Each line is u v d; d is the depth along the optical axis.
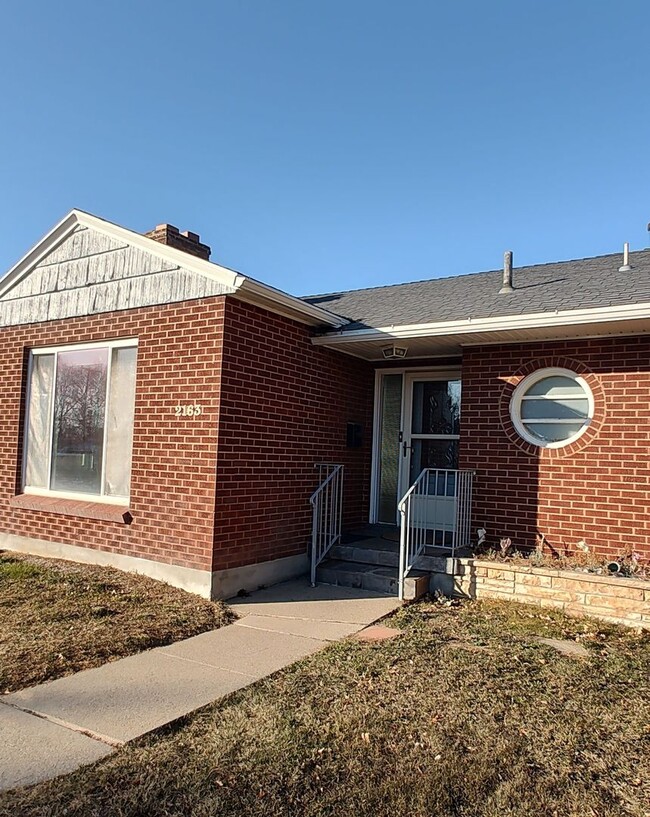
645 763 3.25
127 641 5.11
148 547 7.21
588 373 7.14
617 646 5.27
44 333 8.76
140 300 7.59
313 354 8.37
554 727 3.65
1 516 9.05
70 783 2.93
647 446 6.74
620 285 7.32
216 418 6.74
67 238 8.63
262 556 7.33
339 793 2.91
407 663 4.72
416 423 9.52
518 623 5.88
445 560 7.05
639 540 6.71
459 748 3.37
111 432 7.88
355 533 8.95
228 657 4.89
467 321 7.04
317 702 3.98
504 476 7.58
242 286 6.66
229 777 3.02
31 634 5.18
